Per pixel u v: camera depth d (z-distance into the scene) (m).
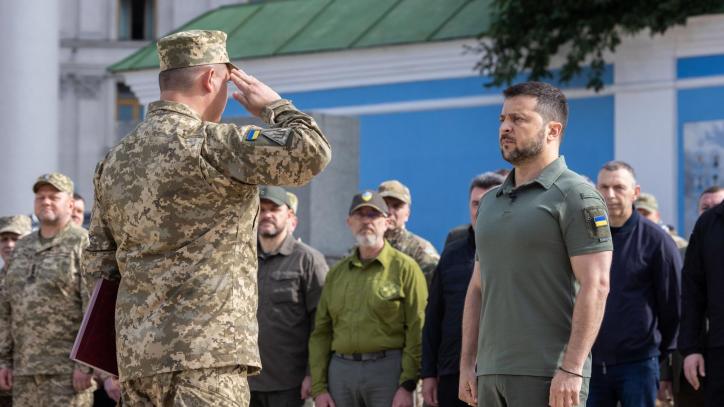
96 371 14.88
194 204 8.10
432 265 14.77
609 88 23.23
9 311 15.27
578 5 22.33
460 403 12.59
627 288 12.09
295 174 8.03
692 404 14.05
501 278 9.00
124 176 8.30
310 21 28.20
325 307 13.58
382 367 13.15
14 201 24.75
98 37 56.47
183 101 8.43
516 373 8.83
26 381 14.98
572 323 8.74
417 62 25.34
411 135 25.67
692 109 22.39
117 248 8.62
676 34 22.38
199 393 7.98
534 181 9.00
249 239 8.31
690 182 22.41
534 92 9.09
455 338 12.60
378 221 13.34
